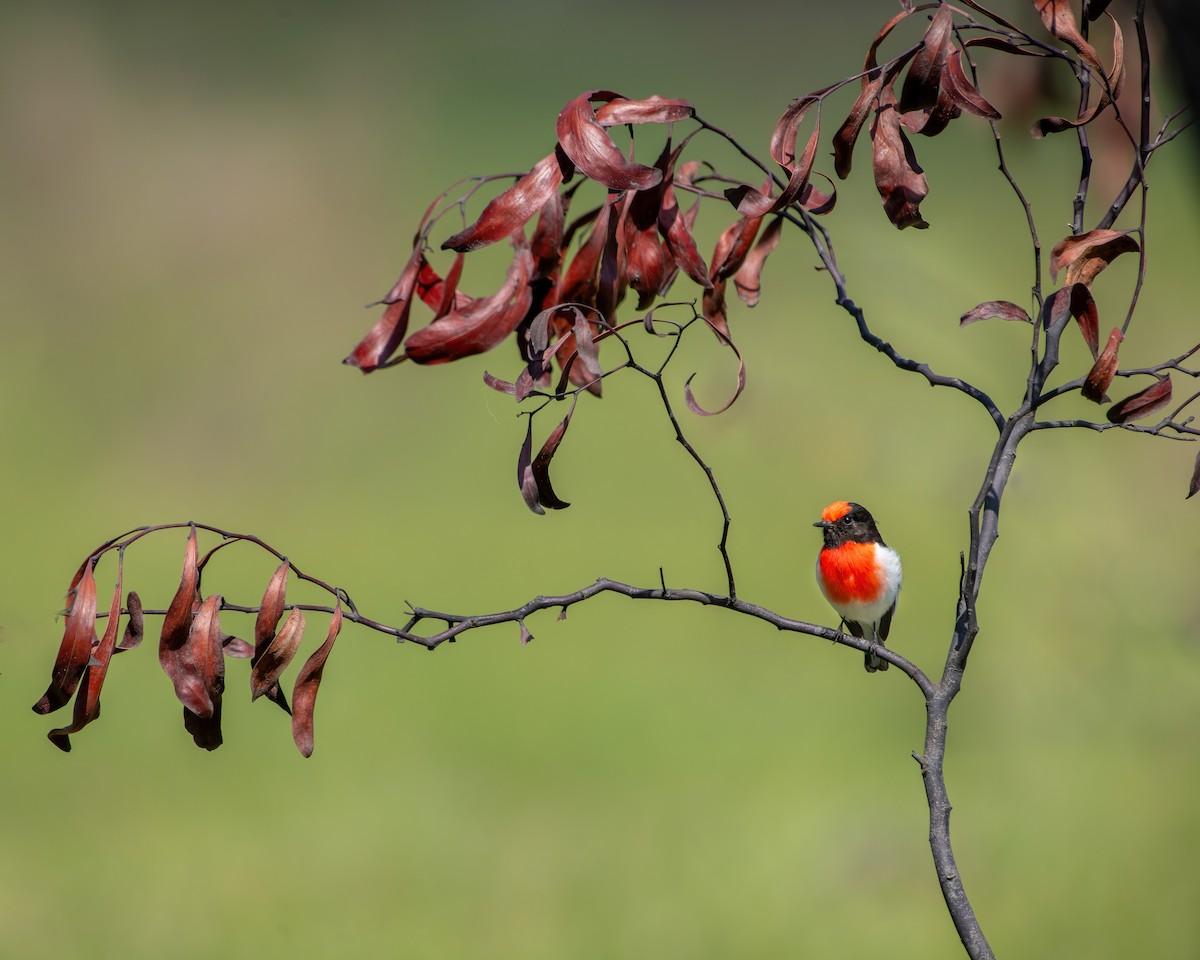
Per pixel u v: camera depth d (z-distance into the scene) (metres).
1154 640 9.52
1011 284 9.96
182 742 14.27
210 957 10.20
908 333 9.22
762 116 31.84
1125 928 9.51
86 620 4.12
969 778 11.65
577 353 4.22
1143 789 10.95
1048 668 11.08
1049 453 9.71
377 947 10.22
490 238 4.29
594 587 4.42
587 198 18.39
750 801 12.30
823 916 10.34
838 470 13.58
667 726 14.20
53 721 14.91
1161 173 15.55
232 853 11.88
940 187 20.33
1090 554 9.35
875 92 4.17
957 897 4.07
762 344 16.56
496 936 10.44
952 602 15.23
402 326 4.57
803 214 5.04
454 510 20.89
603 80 34.88
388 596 17.39
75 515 20.48
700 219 23.92
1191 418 4.22
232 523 20.53
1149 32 4.86
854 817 11.88
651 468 21.72
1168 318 14.09
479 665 15.88
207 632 4.17
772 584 17.41
